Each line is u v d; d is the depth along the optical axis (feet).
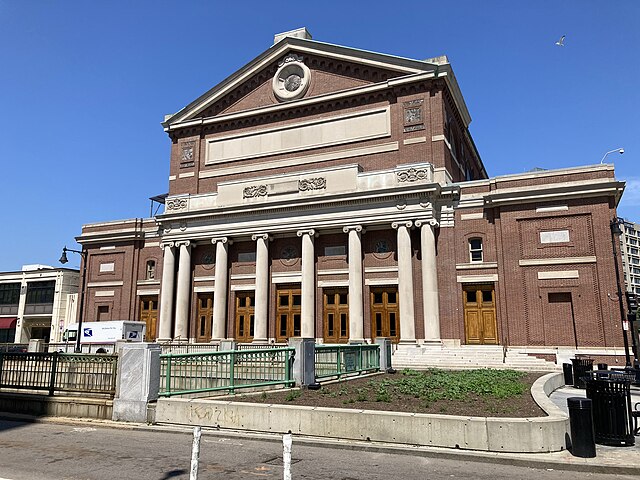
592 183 95.81
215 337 117.91
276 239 120.06
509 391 47.85
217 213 121.70
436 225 104.78
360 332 105.29
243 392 47.98
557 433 32.81
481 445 32.53
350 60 120.57
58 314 199.31
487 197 102.58
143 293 138.92
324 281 113.39
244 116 130.11
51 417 45.37
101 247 147.13
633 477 28.09
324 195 111.24
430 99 111.96
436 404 41.22
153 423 41.81
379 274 108.99
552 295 96.94
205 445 34.76
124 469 28.55
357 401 42.80
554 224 98.53
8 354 50.52
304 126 123.85
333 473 27.94
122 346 44.75
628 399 35.68
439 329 100.78
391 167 112.47
